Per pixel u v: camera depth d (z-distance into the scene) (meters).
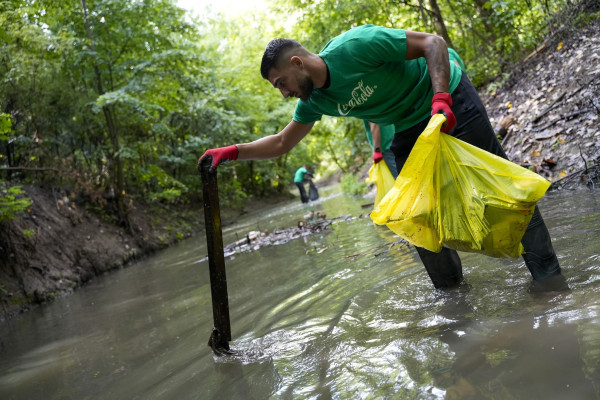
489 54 8.74
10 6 7.09
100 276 7.70
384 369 1.76
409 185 2.13
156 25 9.89
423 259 2.57
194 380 2.17
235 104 16.89
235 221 13.52
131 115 10.33
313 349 2.21
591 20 6.75
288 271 4.32
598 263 2.23
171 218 12.27
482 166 2.05
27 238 7.02
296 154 24.80
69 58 8.94
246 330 2.81
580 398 1.23
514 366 1.50
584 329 1.60
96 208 9.55
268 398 1.78
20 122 8.16
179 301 4.15
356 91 2.24
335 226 6.79
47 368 3.02
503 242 2.04
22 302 6.05
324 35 10.73
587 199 3.80
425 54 2.14
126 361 2.77
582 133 4.97
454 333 1.92
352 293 3.01
